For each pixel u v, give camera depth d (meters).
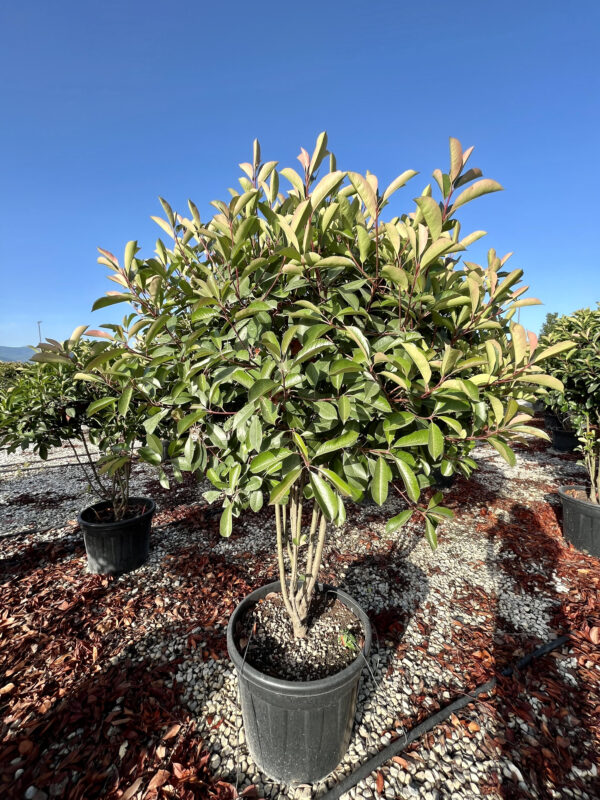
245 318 1.49
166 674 2.32
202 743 1.93
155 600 3.00
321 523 1.89
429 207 1.18
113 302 1.65
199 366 1.43
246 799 1.70
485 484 5.79
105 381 2.04
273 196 1.74
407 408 1.46
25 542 3.92
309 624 2.06
